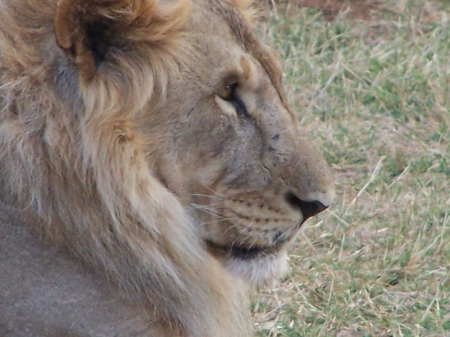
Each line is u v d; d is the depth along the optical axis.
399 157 11.24
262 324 8.66
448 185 10.75
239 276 6.60
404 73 13.38
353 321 8.65
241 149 6.17
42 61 5.76
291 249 9.69
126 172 5.82
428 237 9.84
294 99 12.67
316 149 6.49
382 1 15.91
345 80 13.22
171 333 6.37
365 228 10.09
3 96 5.66
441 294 8.88
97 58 5.80
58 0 5.81
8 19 5.75
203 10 6.05
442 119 12.23
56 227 5.88
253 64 6.18
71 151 5.78
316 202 6.38
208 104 6.02
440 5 15.85
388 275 9.20
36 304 5.95
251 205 6.29
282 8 15.66
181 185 6.13
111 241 5.98
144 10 5.76
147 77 5.85
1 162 5.72
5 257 5.86
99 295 6.07
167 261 6.18
